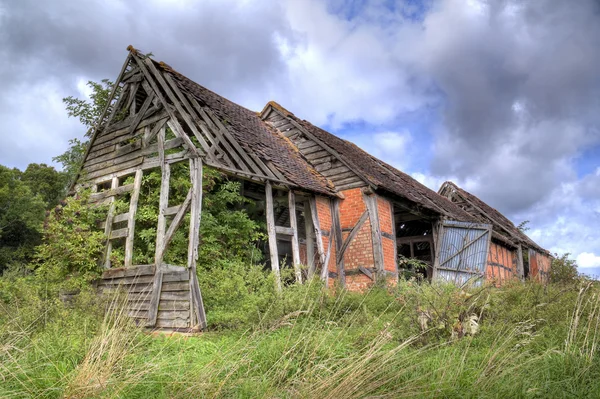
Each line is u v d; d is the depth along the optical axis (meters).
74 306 8.00
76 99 16.53
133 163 11.45
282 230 11.38
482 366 5.05
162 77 11.84
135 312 9.72
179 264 10.42
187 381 4.51
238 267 9.42
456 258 15.82
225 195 11.73
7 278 9.73
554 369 5.05
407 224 20.83
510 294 7.99
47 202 29.98
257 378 4.83
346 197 14.04
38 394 4.29
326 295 8.16
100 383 4.25
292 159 14.04
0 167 28.33
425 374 4.79
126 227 11.66
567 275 20.56
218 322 8.23
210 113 12.02
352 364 4.57
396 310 8.55
